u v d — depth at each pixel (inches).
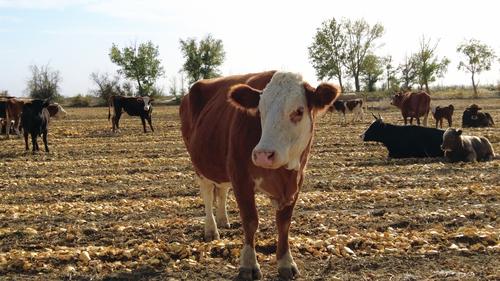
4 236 394.0
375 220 418.9
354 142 1033.5
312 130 266.7
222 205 399.9
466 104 2400.3
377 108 2349.9
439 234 363.9
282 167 263.4
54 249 356.2
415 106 1360.7
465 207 458.9
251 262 288.2
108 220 448.8
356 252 330.6
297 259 319.0
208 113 325.4
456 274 288.5
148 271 305.3
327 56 3816.4
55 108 1644.9
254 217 282.7
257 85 293.0
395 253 326.0
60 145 1115.9
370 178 629.6
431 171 668.7
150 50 3833.7
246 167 276.5
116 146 1075.3
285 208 285.4
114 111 1437.0
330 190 566.9
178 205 490.6
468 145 751.1
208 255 329.7
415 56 3565.5
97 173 729.0
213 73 3902.6
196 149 328.8
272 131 246.7
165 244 349.7
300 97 252.7
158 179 663.1
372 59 3732.8
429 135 801.6
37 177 709.3
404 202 486.3
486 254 322.3
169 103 3336.6
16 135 1350.9
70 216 462.0
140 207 487.2
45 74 3462.1
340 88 259.3
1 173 741.3
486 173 642.2
